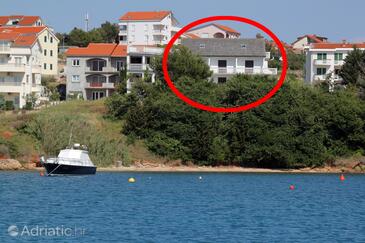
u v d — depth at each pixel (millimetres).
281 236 191125
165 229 196375
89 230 193000
